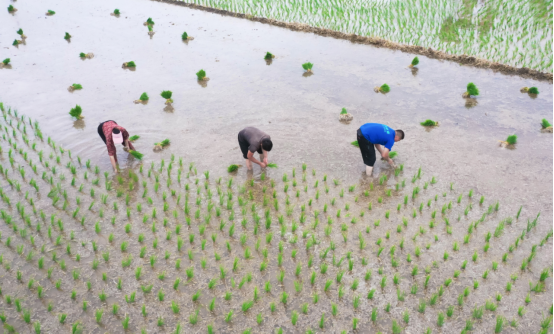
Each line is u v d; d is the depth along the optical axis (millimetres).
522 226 6055
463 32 13398
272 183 7035
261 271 5414
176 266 5441
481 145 8164
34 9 18609
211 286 5152
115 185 7113
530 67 11055
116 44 14266
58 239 5758
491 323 4660
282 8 16828
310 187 7074
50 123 9164
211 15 17156
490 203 6559
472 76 11141
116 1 19906
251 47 13750
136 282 5254
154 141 8508
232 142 8461
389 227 6141
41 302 4957
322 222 6273
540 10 14016
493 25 13531
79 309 4887
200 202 6668
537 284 4977
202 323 4754
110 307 4926
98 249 5746
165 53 13430
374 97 10250
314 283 5230
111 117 9461
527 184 6984
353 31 14273
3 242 5805
